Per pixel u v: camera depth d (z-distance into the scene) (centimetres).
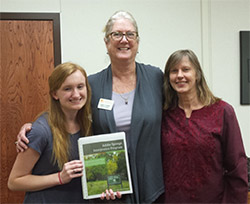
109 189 128
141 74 154
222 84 233
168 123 148
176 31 227
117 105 148
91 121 144
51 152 126
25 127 129
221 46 232
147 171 142
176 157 139
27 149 122
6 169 216
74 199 132
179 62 138
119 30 141
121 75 153
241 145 138
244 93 232
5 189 218
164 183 145
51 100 131
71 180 132
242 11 232
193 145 135
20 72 216
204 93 143
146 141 143
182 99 147
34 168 129
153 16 225
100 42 221
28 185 123
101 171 129
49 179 123
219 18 231
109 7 221
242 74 231
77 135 137
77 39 219
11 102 215
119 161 131
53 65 218
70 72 123
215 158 135
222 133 137
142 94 148
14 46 214
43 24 217
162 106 154
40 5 216
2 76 214
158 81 156
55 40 217
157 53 226
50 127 128
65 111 133
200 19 229
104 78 154
